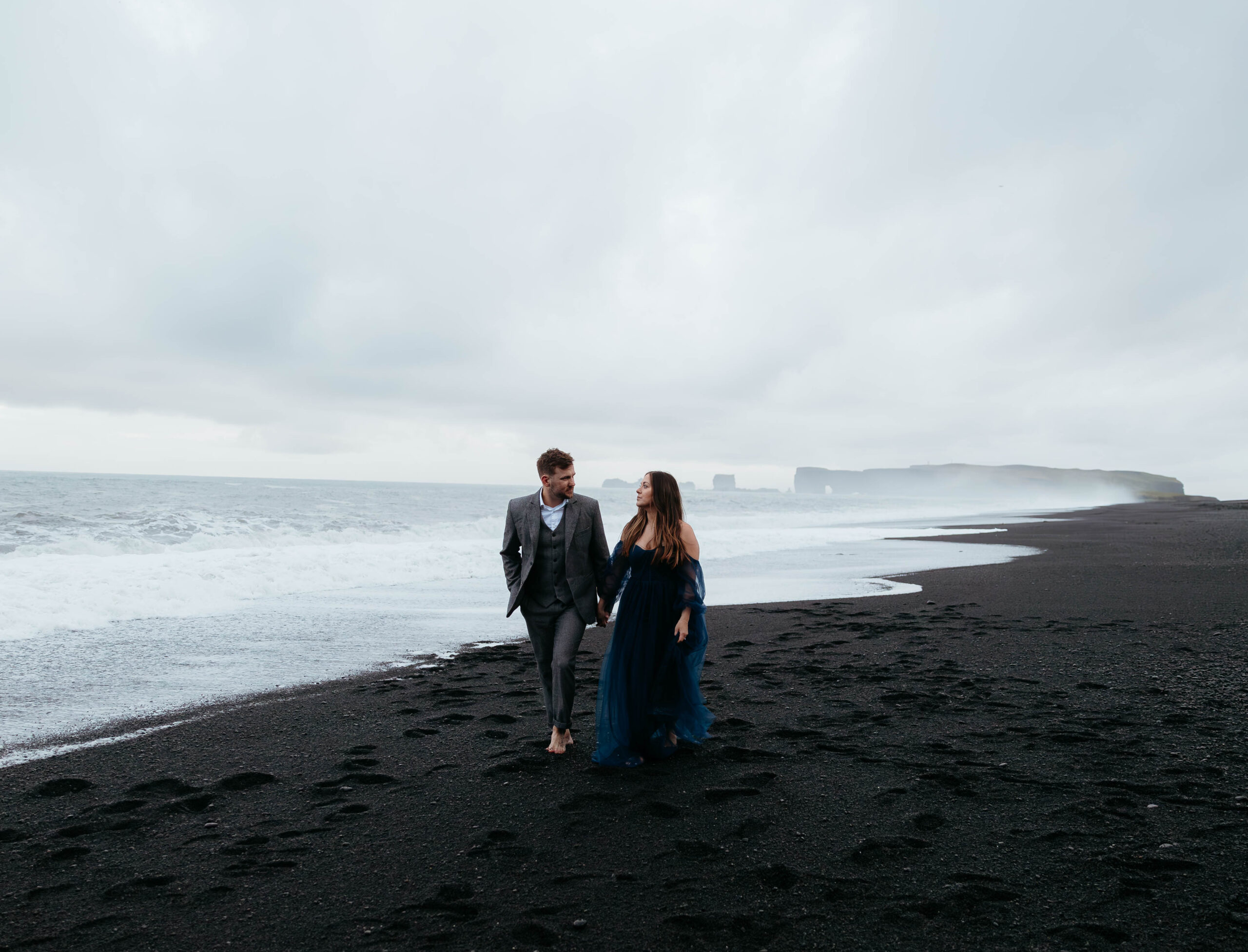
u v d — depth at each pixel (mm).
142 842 2920
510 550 4301
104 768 3812
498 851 2818
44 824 3113
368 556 13070
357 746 4164
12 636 7219
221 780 3609
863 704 4930
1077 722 4441
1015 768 3666
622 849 2822
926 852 2766
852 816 3105
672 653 3924
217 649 6922
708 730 4344
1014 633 7422
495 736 4352
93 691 5387
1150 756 3809
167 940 2205
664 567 4016
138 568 10602
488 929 2262
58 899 2461
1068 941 2154
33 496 32938
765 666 6082
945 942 2156
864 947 2141
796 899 2426
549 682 4195
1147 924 2236
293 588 10875
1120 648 6574
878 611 8969
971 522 35531
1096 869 2604
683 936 2205
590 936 2207
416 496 51312
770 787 3465
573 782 3572
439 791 3467
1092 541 20766
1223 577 11812
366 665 6320
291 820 3137
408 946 2168
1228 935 2164
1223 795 3275
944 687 5328
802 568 14414
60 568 10320
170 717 4766
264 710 4922
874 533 24859
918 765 3727
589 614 4090
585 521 4094
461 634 7809
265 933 2240
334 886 2549
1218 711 4633
